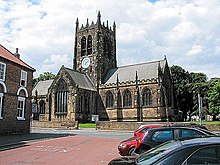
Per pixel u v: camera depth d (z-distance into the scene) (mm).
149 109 68000
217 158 6168
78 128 55375
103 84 78875
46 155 17828
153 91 68188
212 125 41375
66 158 16672
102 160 16016
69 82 72875
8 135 31141
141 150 13414
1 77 30516
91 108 75938
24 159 16094
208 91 77688
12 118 32125
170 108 71188
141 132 20500
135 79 74375
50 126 58312
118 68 82875
